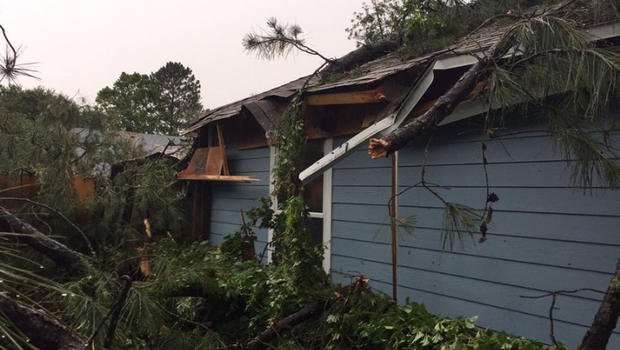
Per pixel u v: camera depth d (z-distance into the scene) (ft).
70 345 5.60
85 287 8.39
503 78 7.64
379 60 19.40
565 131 7.49
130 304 7.89
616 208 9.11
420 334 9.68
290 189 14.48
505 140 11.09
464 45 12.68
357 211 15.12
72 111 18.19
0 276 5.73
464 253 11.79
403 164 13.64
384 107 13.89
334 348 10.75
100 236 17.79
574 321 9.62
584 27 8.50
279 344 10.89
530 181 10.55
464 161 11.95
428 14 16.62
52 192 17.20
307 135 16.88
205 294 13.10
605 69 6.61
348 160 15.64
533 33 7.61
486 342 8.92
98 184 20.74
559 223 9.98
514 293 10.71
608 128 8.89
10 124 17.60
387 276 13.85
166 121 116.98
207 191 24.98
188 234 24.48
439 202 12.48
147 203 19.95
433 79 10.84
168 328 9.91
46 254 9.20
